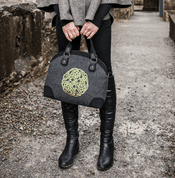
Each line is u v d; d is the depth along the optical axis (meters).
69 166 1.39
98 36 1.22
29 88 2.55
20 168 1.40
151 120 1.95
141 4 16.91
